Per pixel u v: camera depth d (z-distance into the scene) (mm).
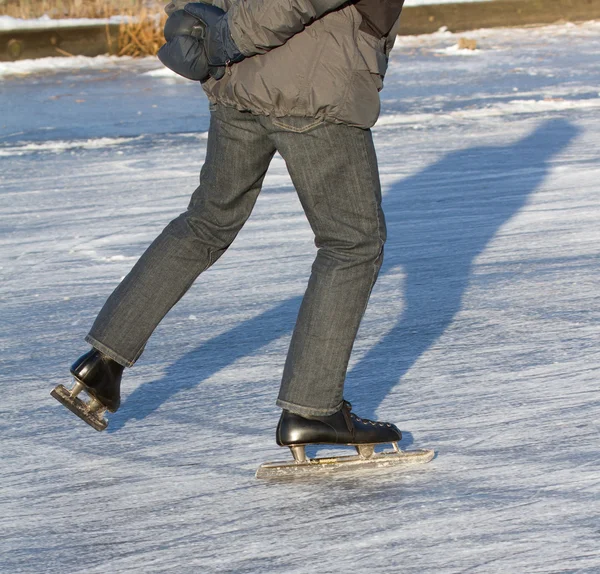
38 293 15578
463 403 10547
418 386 11102
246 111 8383
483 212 19781
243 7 7781
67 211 21047
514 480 8633
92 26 53031
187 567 7422
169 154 27172
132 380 11664
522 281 15188
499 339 12609
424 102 35188
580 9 63750
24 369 12281
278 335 13227
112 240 18672
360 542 7656
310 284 8609
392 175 23516
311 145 8141
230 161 8742
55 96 39625
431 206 20500
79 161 26516
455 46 52812
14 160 26922
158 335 13312
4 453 9727
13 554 7742
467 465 8984
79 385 8883
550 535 7621
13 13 56312
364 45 7977
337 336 8531
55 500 8680
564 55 48531
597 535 7590
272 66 7941
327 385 8602
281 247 17781
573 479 8602
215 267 16625
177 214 20562
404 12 60219
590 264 15938
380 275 15875
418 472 8875
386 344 12586
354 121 8016
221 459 9398
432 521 7930
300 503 8375
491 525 7824
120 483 8961
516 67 44469
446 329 13102
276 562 7422
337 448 9664
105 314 8922
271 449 9586
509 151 25719
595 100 33719
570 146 26062
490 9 61875
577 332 12734
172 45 8438
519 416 10125
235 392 11180
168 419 10453
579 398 10547
